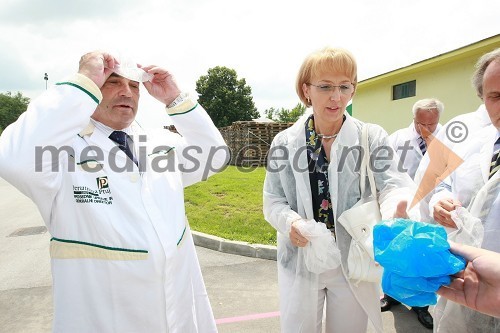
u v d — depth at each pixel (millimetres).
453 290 1256
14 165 1305
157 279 1498
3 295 3994
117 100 1602
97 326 1479
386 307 3422
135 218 1504
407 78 12570
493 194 1633
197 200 8344
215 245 5336
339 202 1996
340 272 2037
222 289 4016
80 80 1421
